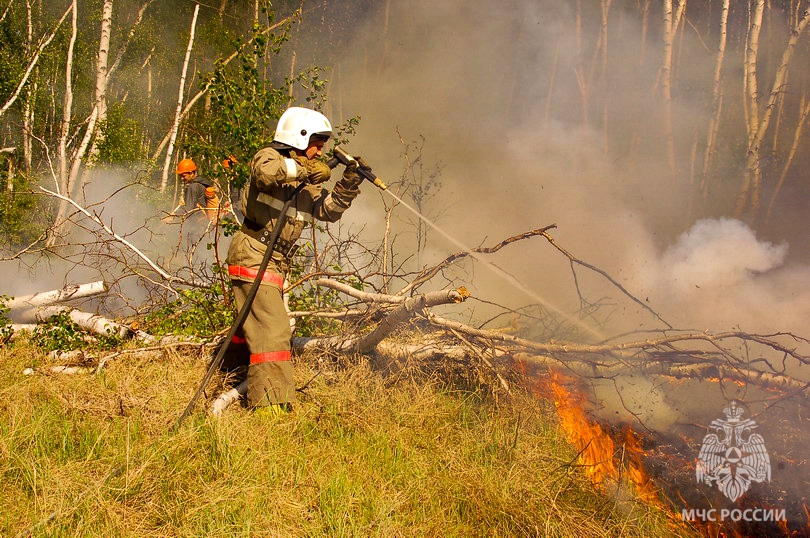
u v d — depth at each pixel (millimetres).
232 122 6238
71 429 3555
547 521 3049
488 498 3227
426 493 3268
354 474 3385
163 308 6016
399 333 4996
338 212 4457
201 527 2803
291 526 2896
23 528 2738
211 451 3361
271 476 3225
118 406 3873
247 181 6137
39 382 4328
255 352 4098
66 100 14648
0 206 11188
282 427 3768
